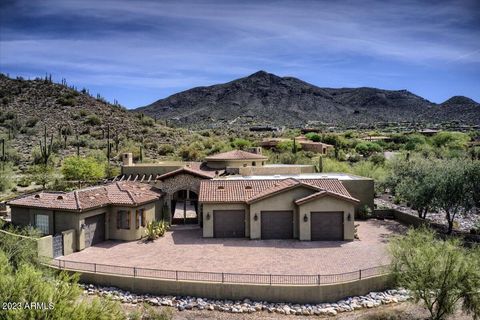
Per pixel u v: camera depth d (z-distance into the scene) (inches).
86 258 1066.7
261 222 1262.3
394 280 891.4
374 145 4276.6
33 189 2135.8
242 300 870.4
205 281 887.1
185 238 1273.4
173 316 805.2
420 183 1397.6
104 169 2375.7
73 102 4945.9
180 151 3449.8
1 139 3617.1
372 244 1190.9
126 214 1250.0
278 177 1569.9
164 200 1424.7
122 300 869.8
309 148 4013.3
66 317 543.2
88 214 1169.4
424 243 815.1
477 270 723.4
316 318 804.0
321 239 1240.2
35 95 4985.2
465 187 1268.5
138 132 4461.1
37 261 933.8
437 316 756.6
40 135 3996.1
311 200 1225.4
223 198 1277.1
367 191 1553.9
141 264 1014.4
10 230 1136.2
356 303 859.4
